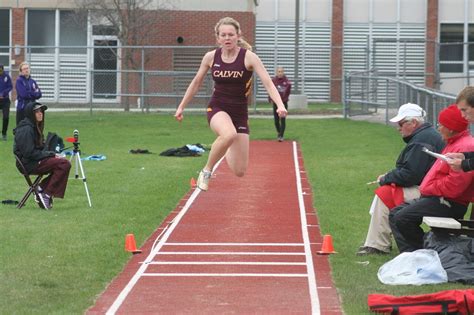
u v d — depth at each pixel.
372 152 24.81
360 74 38.53
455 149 10.52
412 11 50.06
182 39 44.25
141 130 31.72
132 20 41.12
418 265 10.38
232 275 11.06
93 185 18.55
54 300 9.73
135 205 16.19
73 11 42.81
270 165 22.73
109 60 43.38
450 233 10.53
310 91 48.84
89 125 33.38
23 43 44.34
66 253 12.12
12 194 17.27
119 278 10.92
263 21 50.12
